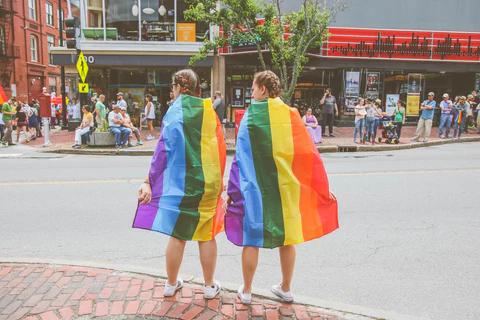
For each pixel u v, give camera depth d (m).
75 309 2.84
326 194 3.10
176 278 3.06
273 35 14.13
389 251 4.42
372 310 2.99
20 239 4.69
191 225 2.94
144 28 19.12
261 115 2.88
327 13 14.51
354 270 3.95
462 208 6.07
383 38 19.47
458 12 20.11
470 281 3.73
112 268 3.56
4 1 27.50
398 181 7.92
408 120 20.45
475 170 9.15
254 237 2.85
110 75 19.56
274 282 3.66
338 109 20.09
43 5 32.44
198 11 13.90
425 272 3.91
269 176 2.88
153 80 19.61
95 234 4.89
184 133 2.92
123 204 6.22
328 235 4.91
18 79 29.39
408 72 20.12
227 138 15.31
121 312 2.81
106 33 19.03
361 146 13.16
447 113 15.73
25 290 3.12
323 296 3.43
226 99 19.58
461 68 20.33
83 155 12.27
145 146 13.45
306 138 3.01
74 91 21.03
